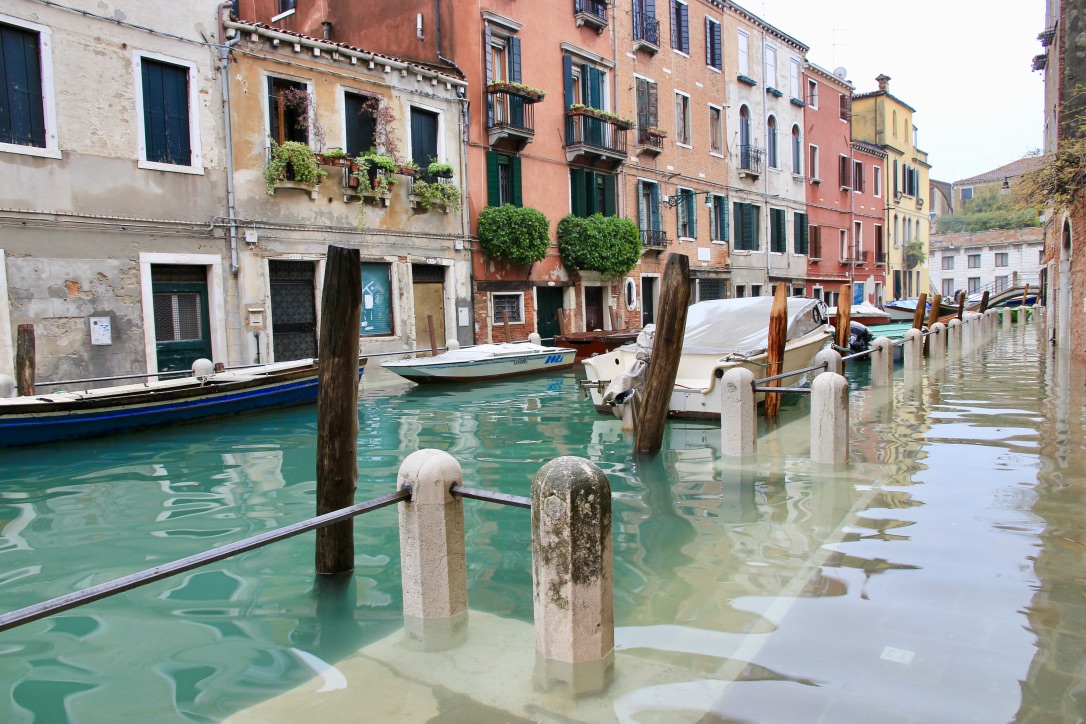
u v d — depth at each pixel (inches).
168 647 141.4
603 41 837.2
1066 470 235.5
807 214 1239.5
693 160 978.7
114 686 126.8
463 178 683.4
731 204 1052.5
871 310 904.9
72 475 292.2
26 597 172.2
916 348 550.0
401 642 133.0
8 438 337.1
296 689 121.3
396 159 622.8
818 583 150.6
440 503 136.4
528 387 553.9
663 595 151.6
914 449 275.1
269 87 542.0
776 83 1152.2
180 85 500.4
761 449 292.2
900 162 1603.1
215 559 105.5
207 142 509.7
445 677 119.6
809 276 1242.6
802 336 452.4
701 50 989.8
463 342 684.1
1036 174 514.6
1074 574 150.4
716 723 102.3
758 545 179.6
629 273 874.1
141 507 246.1
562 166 791.7
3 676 132.0
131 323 476.4
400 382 586.6
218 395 409.4
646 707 107.2
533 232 716.0
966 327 813.2
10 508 246.8
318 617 152.4
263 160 538.9
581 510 111.6
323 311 163.3
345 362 164.7
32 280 435.8
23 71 433.7
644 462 283.1
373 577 174.2
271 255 543.8
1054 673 112.3
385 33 721.0
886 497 212.4
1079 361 569.6
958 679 111.6
